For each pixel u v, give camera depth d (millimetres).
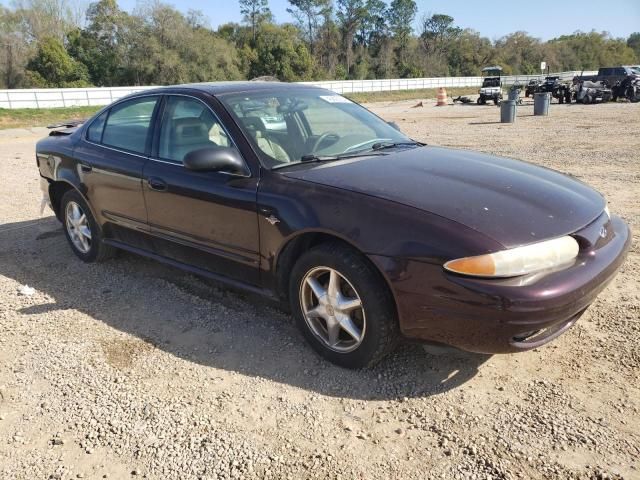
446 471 2400
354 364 3107
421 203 2852
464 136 14375
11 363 3406
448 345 2818
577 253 2820
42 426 2814
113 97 33969
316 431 2693
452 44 101312
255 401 2947
